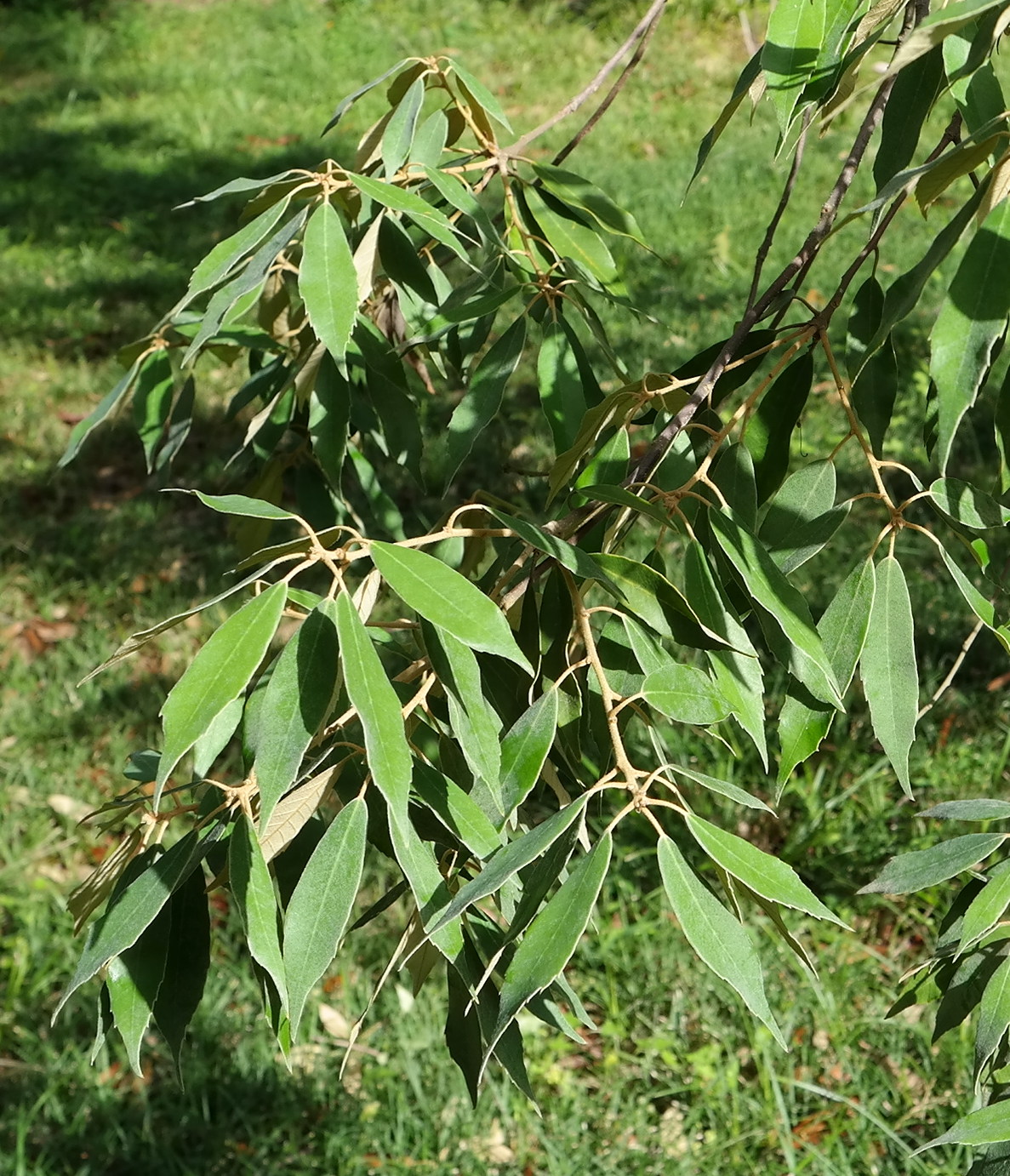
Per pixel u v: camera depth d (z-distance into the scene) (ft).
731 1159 6.97
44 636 11.09
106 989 3.67
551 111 25.58
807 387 4.19
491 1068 7.57
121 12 34.04
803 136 3.74
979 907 3.68
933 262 3.45
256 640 3.36
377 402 4.60
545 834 3.35
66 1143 7.25
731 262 17.56
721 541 3.68
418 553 3.46
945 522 3.81
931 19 3.15
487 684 4.00
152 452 5.07
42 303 17.66
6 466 13.78
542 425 13.92
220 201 21.45
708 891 3.35
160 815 3.70
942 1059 7.36
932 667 9.86
